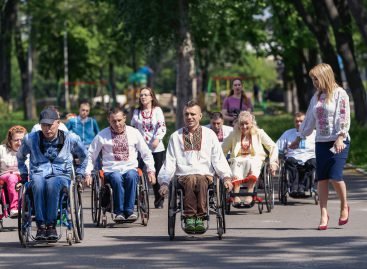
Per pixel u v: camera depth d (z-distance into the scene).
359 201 27.19
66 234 19.31
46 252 17.98
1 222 22.42
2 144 22.67
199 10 63.19
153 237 20.28
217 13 73.19
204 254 17.16
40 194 18.92
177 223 23.25
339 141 20.25
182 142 19.84
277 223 22.53
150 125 27.22
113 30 68.00
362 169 38.12
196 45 79.00
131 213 22.58
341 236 19.45
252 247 18.00
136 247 18.42
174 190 19.48
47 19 96.88
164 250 17.86
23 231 18.88
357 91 55.69
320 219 22.67
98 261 16.55
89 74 128.50
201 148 19.81
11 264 16.38
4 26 93.62
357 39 90.19
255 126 25.45
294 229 21.09
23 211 18.81
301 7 59.69
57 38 121.38
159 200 27.11
